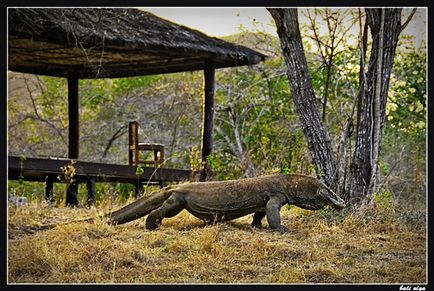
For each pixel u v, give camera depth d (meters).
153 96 23.53
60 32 12.45
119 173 14.18
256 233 9.53
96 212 10.53
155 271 7.96
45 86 25.38
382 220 10.53
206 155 15.20
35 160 12.91
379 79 11.30
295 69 11.54
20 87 23.69
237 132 19.06
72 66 17.78
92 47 13.34
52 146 23.73
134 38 13.54
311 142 11.52
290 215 10.94
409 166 16.67
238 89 20.77
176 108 22.98
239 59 15.68
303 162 13.33
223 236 9.20
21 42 14.25
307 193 9.93
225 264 8.23
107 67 17.56
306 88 11.53
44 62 17.14
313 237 9.47
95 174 13.79
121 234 9.37
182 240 8.92
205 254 8.51
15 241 8.77
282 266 8.20
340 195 11.33
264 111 19.56
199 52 14.62
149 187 15.15
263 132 18.66
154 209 9.98
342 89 18.27
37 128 24.00
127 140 23.44
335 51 17.12
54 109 23.92
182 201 9.90
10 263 7.98
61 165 13.30
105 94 23.67
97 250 8.38
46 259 8.10
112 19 13.93
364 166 11.30
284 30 11.53
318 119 11.53
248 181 9.90
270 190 9.84
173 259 8.41
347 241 9.39
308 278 7.85
